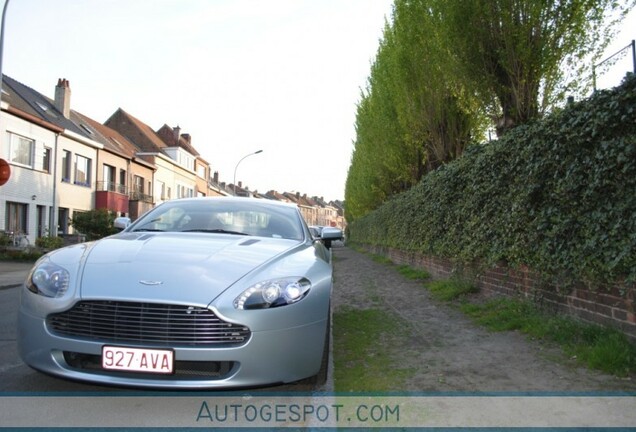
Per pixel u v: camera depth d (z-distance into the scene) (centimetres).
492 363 392
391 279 1114
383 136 1509
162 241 377
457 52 736
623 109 386
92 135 3019
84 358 296
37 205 2317
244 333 289
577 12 612
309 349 313
